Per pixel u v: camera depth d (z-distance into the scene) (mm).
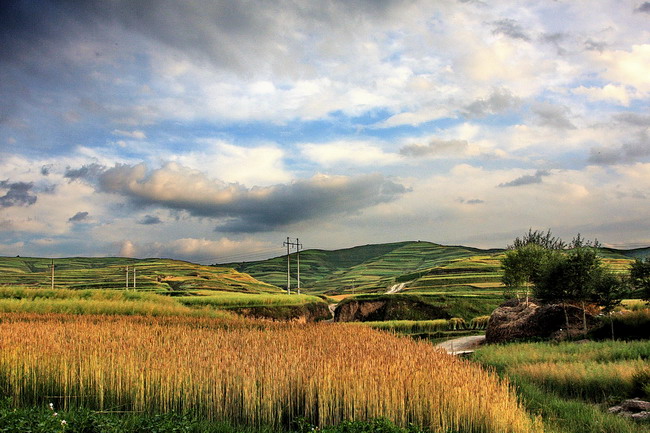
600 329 35719
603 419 14922
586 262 38281
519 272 56031
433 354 19703
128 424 12977
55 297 54344
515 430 13445
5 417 12195
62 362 16531
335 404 14531
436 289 133125
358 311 85375
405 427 13445
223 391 15117
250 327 36531
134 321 37125
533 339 38844
